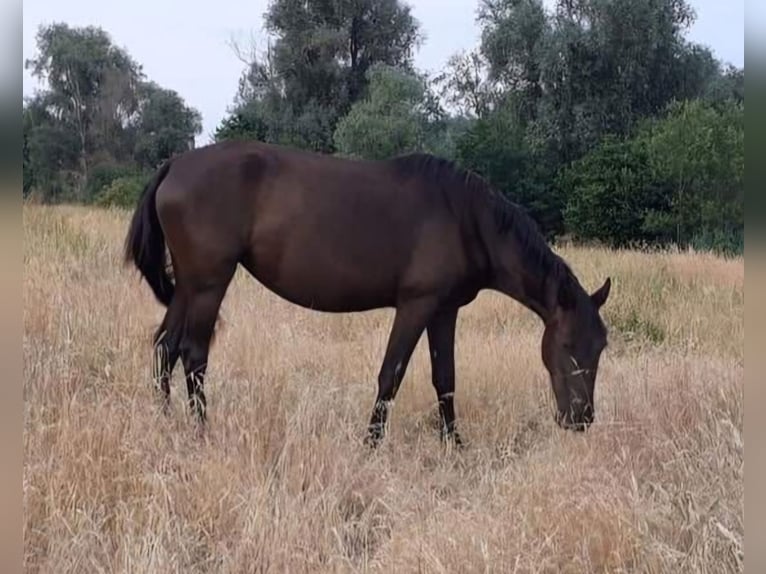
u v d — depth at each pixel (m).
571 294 4.75
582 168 24.88
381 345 6.31
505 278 4.86
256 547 3.07
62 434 3.55
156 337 4.77
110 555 3.04
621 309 8.70
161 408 4.23
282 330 6.41
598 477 3.66
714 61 31.17
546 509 3.32
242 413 4.21
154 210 4.76
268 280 4.74
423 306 4.71
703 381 4.94
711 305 8.93
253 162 4.60
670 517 3.36
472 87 35.75
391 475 3.87
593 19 29.62
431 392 5.35
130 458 3.55
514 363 5.90
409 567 2.93
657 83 30.02
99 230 10.15
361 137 30.47
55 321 5.46
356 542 3.43
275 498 3.41
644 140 24.41
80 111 42.59
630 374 5.64
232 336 5.92
